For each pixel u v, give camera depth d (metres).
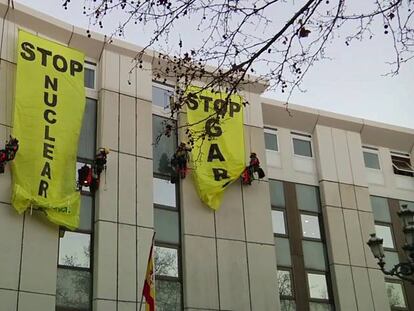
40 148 22.62
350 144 32.97
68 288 22.02
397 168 34.62
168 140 27.09
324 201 30.62
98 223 23.16
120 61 26.67
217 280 25.02
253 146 28.91
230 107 28.47
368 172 33.53
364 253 30.05
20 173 21.73
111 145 24.77
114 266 22.75
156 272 24.14
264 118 31.44
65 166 23.14
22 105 22.81
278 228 29.19
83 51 26.34
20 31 24.00
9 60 23.67
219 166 26.80
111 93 25.80
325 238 30.06
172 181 26.27
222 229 26.11
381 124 34.16
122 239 23.34
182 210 25.73
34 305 20.64
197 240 25.34
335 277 28.78
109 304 22.11
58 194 22.45
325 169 31.42
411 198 34.09
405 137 34.84
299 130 32.41
